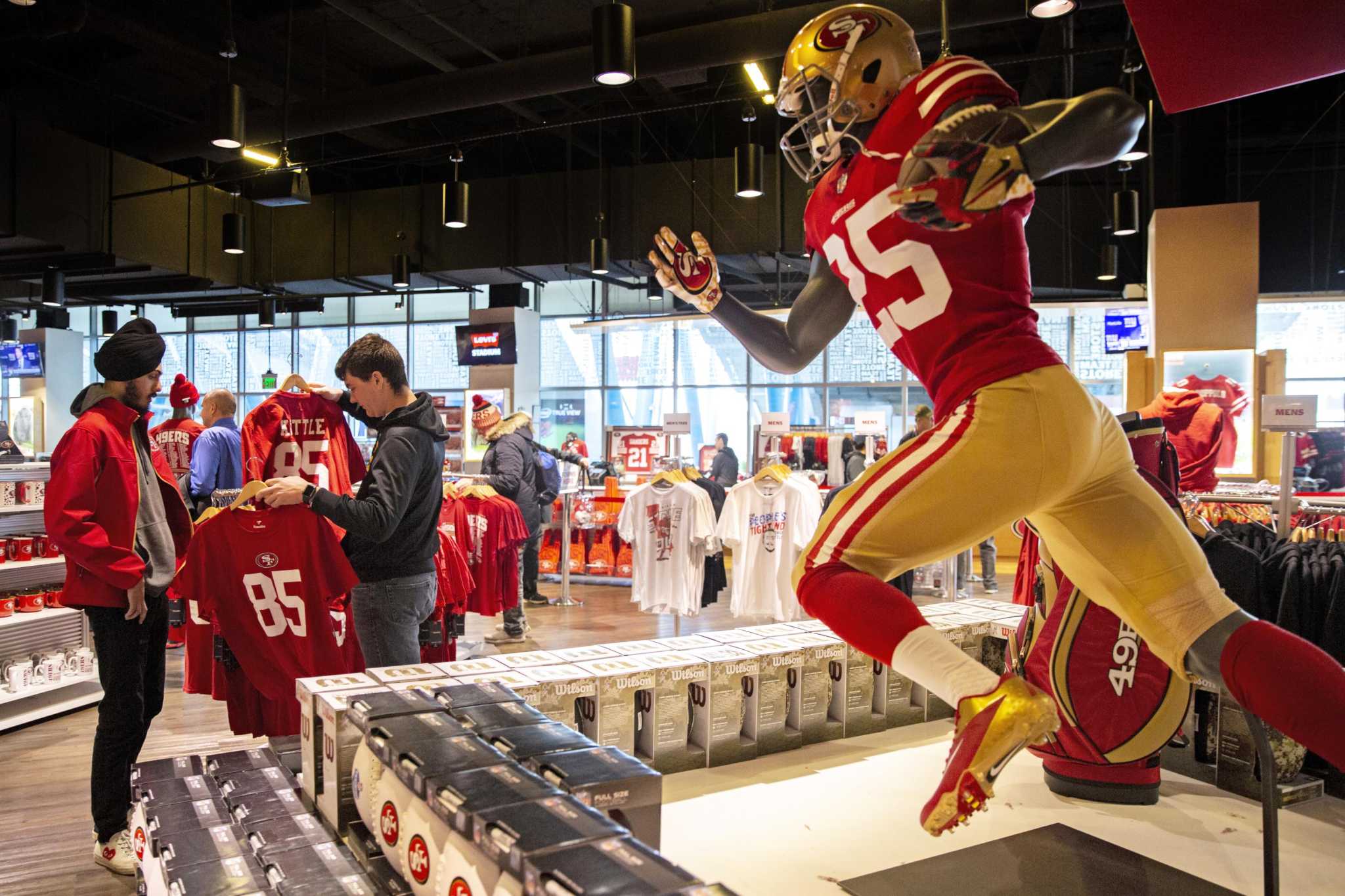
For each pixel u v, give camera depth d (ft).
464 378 52.44
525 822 4.36
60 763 11.60
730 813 7.49
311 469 9.60
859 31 4.58
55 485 8.11
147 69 32.73
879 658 4.15
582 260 39.52
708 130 40.70
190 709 13.71
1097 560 4.95
